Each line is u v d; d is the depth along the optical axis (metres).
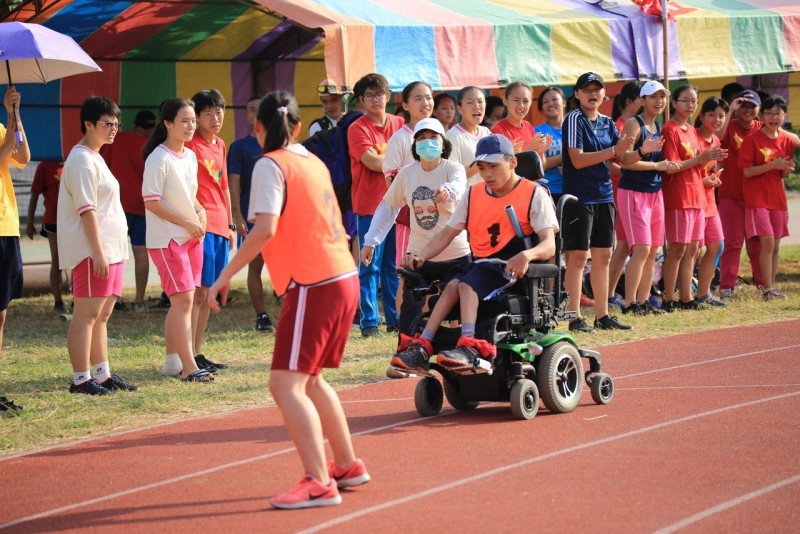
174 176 9.75
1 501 6.29
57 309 15.66
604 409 8.25
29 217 16.44
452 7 14.24
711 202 14.16
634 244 13.26
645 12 14.76
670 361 10.31
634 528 5.33
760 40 15.57
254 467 6.84
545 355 8.05
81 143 9.26
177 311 9.99
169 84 17.45
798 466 6.37
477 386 8.15
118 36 16.30
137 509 5.98
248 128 18.20
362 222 12.09
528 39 13.82
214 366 10.62
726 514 5.51
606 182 12.23
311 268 5.86
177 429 8.09
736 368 9.79
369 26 12.52
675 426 7.54
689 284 14.11
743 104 14.74
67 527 5.71
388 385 9.66
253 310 15.37
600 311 12.55
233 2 15.66
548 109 13.55
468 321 7.77
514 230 8.11
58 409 8.83
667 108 14.37
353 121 12.18
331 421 6.16
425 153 9.75
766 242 14.62
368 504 5.89
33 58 8.98
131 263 23.42
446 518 5.59
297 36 17.52
